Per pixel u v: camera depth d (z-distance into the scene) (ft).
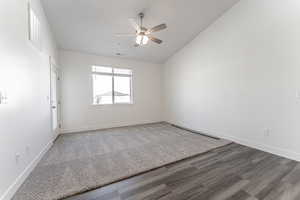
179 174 6.61
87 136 12.93
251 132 9.97
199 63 14.20
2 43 4.78
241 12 10.32
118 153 9.02
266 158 8.18
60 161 7.90
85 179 6.16
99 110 16.03
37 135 7.69
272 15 8.61
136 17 11.07
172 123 18.61
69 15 10.19
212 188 5.58
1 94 4.67
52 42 11.60
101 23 11.25
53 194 5.22
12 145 5.26
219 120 12.35
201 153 8.98
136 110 18.45
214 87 12.71
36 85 7.68
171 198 5.04
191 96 15.38
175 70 17.69
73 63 14.66
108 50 15.24
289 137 8.08
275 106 8.64
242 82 10.43
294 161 7.74
